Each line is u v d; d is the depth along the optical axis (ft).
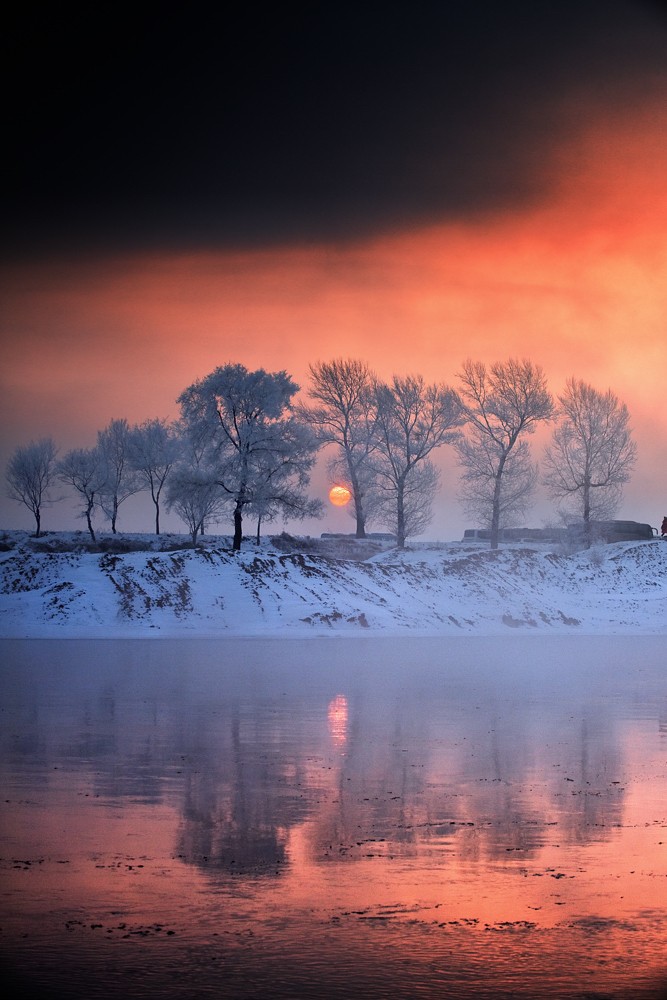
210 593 213.25
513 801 50.80
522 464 296.51
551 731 75.92
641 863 39.50
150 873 38.11
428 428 302.86
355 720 81.76
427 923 32.76
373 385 303.89
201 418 249.34
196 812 48.29
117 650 158.81
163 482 324.39
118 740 70.79
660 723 80.69
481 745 69.15
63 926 32.45
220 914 33.60
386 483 305.53
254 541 314.76
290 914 33.55
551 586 266.77
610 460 301.84
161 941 31.14
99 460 338.13
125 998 26.91
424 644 183.62
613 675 124.77
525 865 39.22
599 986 27.84
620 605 260.42
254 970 28.84
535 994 27.32
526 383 293.23
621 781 56.13
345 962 29.48
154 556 223.51
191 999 26.91
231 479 245.86
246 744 69.26
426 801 50.80
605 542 304.30
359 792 53.01
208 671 124.57
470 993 27.43
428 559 267.18
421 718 83.25
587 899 35.06
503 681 115.96
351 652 160.35
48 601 202.80
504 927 32.35
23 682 110.22
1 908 34.19
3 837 43.57
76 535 333.62
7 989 27.48
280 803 50.29
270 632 201.98
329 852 41.09
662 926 32.45
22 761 62.23
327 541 311.68
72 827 45.29
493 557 271.08
